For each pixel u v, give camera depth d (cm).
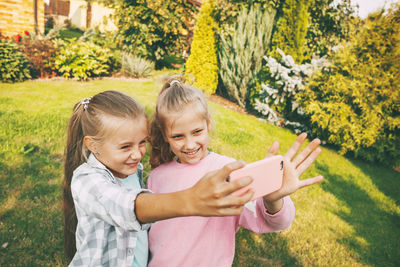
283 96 655
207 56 800
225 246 115
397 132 591
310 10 853
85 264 94
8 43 755
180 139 117
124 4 1050
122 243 97
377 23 578
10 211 276
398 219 383
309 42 902
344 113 573
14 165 356
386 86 558
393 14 564
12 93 663
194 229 115
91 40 1094
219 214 52
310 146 90
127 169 99
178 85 119
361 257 288
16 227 257
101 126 93
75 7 2281
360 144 589
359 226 347
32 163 366
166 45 1164
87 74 946
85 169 94
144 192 71
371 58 568
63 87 770
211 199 51
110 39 1145
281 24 666
